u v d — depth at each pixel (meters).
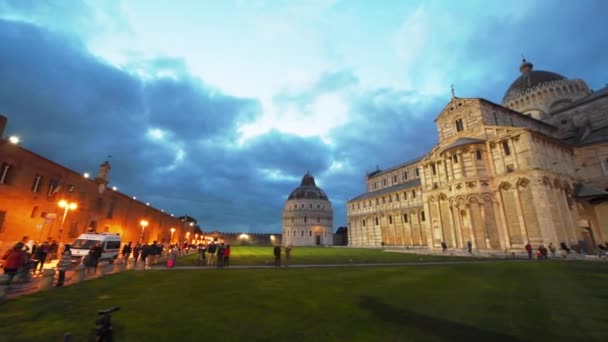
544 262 28.34
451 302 12.45
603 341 7.94
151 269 25.66
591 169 48.25
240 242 150.50
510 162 43.53
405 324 9.62
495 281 17.58
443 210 51.19
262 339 8.49
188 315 10.87
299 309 11.57
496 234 43.09
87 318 10.66
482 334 8.63
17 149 28.88
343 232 160.00
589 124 56.09
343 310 11.36
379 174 108.69
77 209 39.00
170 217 83.88
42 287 15.59
